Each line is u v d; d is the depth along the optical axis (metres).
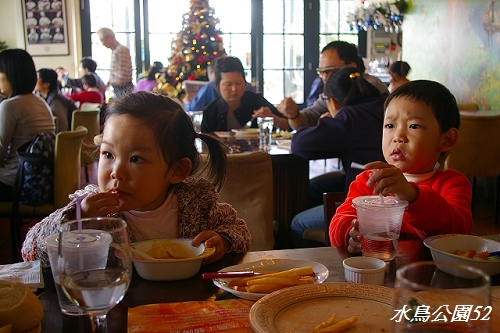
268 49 9.11
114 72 7.80
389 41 9.13
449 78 5.79
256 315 0.79
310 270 1.03
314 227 2.62
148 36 8.98
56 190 3.03
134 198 1.21
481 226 4.21
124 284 0.78
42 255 1.14
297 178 3.37
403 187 1.22
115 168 1.19
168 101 1.29
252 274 1.03
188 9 6.26
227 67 3.80
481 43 5.19
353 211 1.46
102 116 1.30
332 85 2.65
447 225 1.32
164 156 1.23
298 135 2.62
